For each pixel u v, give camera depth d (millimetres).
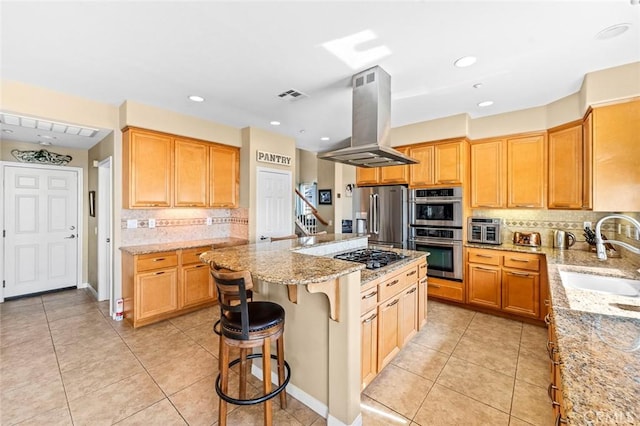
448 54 2180
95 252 4281
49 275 4379
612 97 2383
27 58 2232
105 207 4035
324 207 7129
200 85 2746
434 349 2664
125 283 3307
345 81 2646
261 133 4277
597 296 1591
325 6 1651
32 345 2738
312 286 1578
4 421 1788
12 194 4051
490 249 3453
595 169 2465
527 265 3217
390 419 1818
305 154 8797
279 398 2002
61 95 2912
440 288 3850
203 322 3295
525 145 3416
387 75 2488
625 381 807
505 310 3355
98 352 2619
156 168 3395
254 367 2297
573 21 1780
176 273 3402
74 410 1888
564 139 3062
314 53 2168
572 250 3209
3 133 3578
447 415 1848
